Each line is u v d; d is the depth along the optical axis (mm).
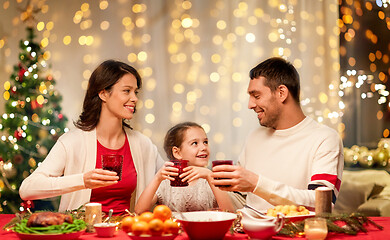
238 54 5176
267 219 1653
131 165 2523
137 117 5141
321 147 2320
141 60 5160
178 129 2729
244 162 2611
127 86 2396
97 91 2418
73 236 1607
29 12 4965
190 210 2561
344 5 4914
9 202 4203
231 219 1606
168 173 2094
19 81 4305
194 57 5180
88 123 2482
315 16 5008
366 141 4773
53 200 4262
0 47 4926
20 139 4230
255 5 5152
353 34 4875
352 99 4844
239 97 5172
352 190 3838
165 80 5180
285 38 5074
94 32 5121
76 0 5105
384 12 4746
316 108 4961
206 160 2697
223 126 5176
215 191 2432
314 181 2166
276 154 2439
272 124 2436
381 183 3807
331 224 1699
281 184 1964
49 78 4453
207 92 5188
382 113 4742
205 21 5191
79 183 2059
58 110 4445
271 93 2369
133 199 2533
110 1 5145
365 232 1745
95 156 2447
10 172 4211
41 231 1592
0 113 4863
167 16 5188
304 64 5012
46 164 2357
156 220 1532
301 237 1681
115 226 1728
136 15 5164
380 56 4793
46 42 5035
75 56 5094
